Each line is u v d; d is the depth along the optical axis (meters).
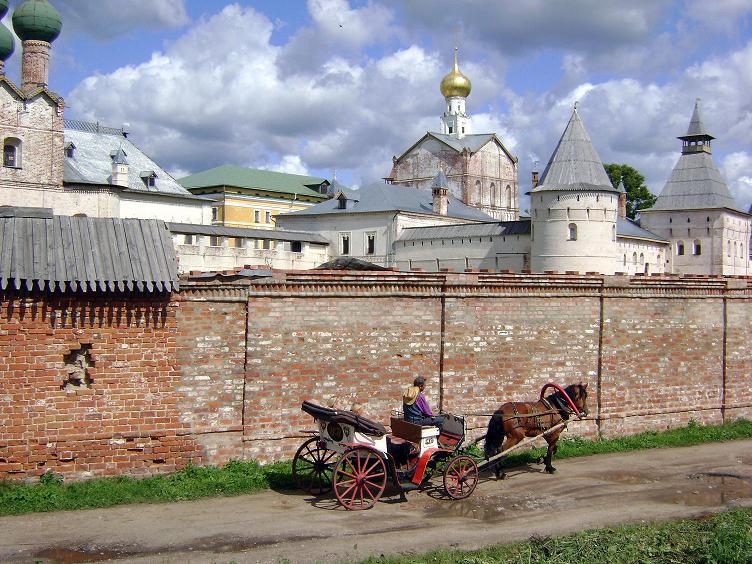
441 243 79.19
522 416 17.80
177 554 12.57
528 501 16.14
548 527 14.48
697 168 90.00
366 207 86.19
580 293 21.59
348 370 18.48
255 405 17.44
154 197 74.69
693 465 19.59
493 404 20.28
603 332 21.97
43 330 15.53
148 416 16.39
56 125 63.97
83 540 13.07
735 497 16.84
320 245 82.00
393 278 18.91
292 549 12.92
